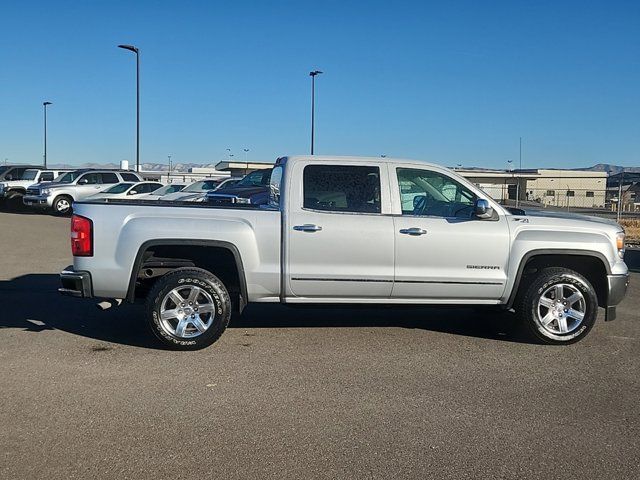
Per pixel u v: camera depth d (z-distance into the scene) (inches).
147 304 246.5
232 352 250.8
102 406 192.9
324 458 160.2
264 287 255.1
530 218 269.7
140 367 230.2
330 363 238.5
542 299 265.7
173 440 169.6
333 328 292.5
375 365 237.0
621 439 174.2
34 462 156.3
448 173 268.7
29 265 479.5
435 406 196.5
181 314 249.3
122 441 168.7
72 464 155.4
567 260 277.3
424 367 235.5
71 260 509.4
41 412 187.6
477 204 255.4
